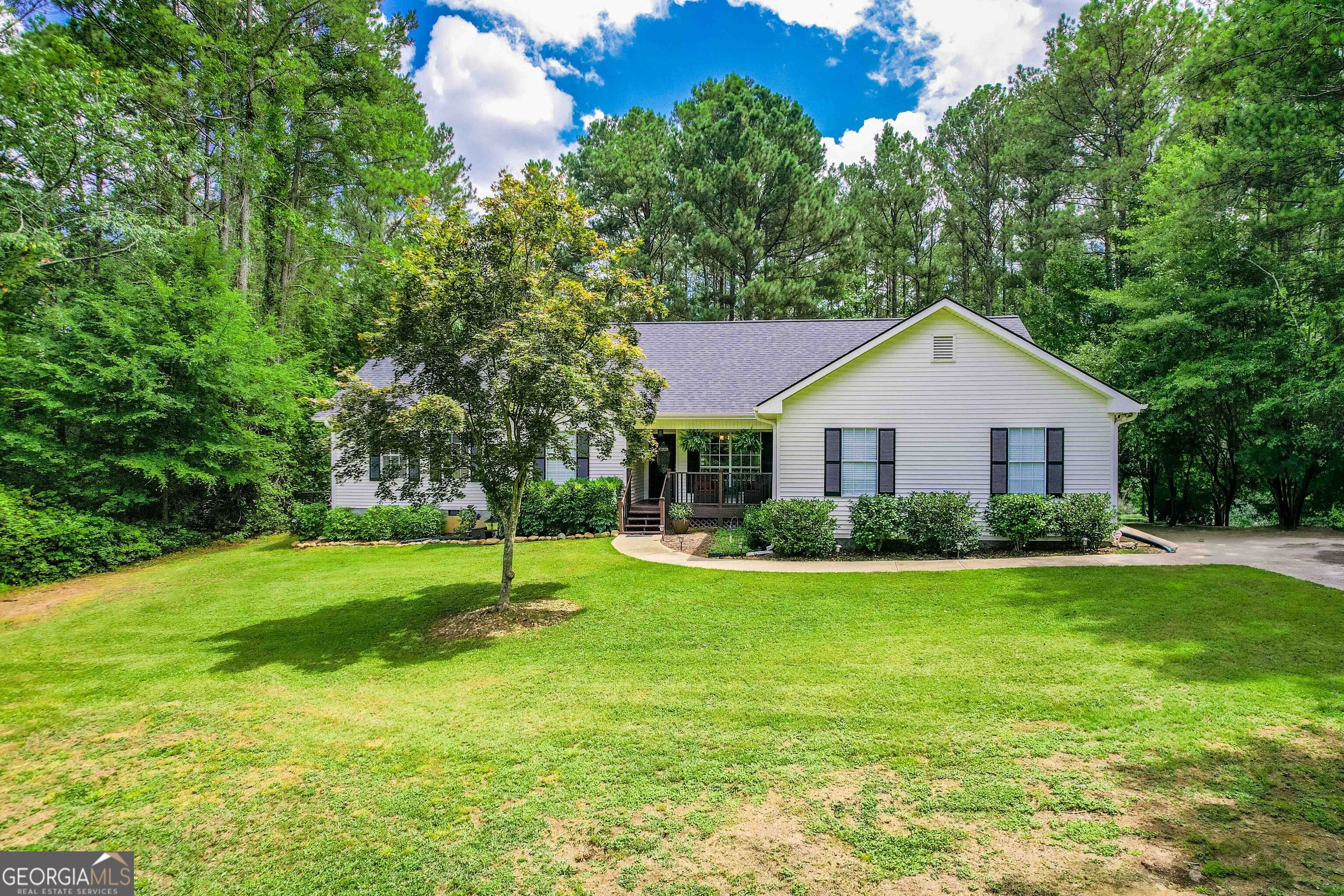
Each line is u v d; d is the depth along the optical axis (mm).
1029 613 8742
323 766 5297
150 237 17828
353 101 23984
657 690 6605
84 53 17375
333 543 17688
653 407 10289
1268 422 16141
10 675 8031
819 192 30406
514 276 9195
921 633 8086
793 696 6285
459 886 3730
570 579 11992
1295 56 13164
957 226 34312
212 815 4652
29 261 15586
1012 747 5059
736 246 30391
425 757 5355
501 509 9812
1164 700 5773
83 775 5352
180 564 15945
